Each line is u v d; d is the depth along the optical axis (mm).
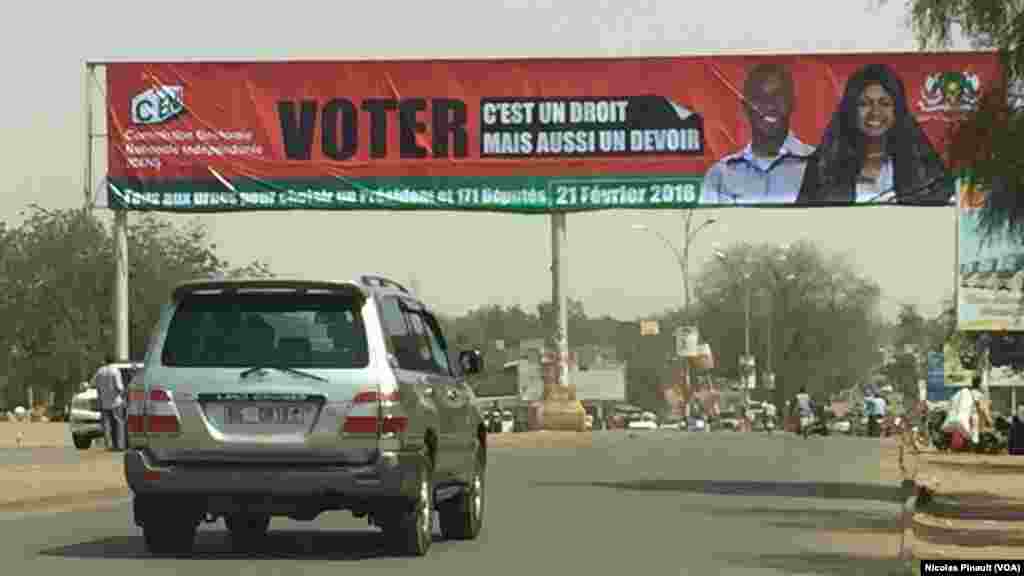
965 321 59531
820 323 162000
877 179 55562
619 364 174125
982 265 58844
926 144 55312
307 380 19594
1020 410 56125
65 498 31719
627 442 67188
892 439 76312
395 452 19609
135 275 94812
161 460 19672
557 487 35969
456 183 56125
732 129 55688
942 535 25703
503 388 130750
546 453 55062
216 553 21078
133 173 57000
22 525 26156
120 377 49906
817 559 21344
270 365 19672
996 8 31547
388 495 19672
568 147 55906
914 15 32250
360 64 56219
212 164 56750
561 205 55938
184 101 56719
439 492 22156
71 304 98375
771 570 19953
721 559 21094
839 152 55562
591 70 55812
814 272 163625
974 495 35156
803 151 55625
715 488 35844
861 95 55438
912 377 131875
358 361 19719
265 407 19578
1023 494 35531
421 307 22672
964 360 64562
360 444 19531
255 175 56688
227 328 19922
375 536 23641
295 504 19656
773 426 115875
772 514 28734
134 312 94562
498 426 92000
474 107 56031
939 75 55062
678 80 55781
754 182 55750
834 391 164375
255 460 19531
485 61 55938
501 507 29953
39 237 99938
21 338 99500
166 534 20812
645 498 32531
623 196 55906
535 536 24047
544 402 68500
